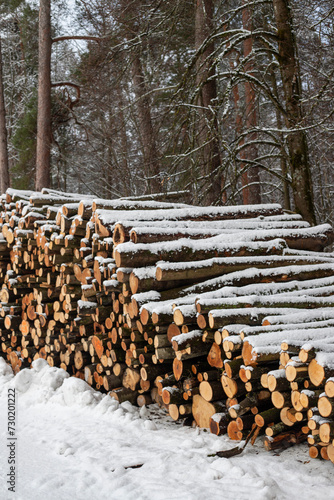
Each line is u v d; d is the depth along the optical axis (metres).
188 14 13.95
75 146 22.02
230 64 16.91
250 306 4.69
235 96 17.69
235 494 3.33
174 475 3.71
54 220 7.46
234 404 4.39
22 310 7.88
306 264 6.19
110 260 5.62
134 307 5.00
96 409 5.42
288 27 10.09
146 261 5.09
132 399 5.66
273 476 3.62
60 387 6.10
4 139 19.58
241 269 5.51
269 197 20.41
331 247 14.31
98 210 5.74
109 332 5.84
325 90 9.54
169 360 5.21
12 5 24.92
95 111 19.98
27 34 24.53
